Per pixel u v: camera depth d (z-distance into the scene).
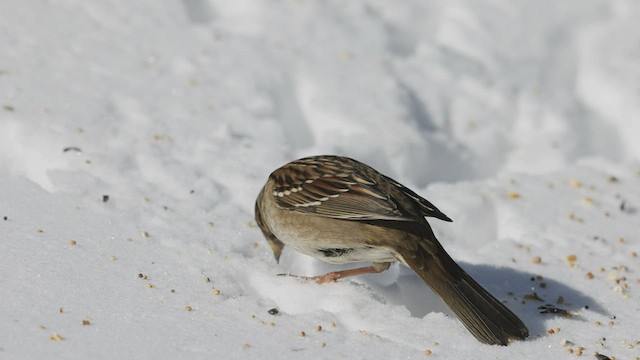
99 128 12.36
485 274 10.48
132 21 15.10
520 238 11.44
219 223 10.82
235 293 9.49
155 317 8.75
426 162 13.49
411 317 9.12
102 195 11.02
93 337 8.30
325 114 13.80
